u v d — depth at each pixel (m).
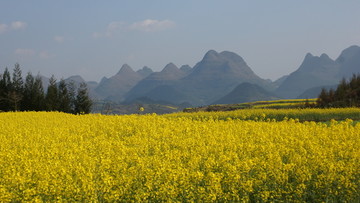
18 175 12.10
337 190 12.03
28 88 77.81
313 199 11.89
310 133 19.64
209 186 11.16
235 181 11.67
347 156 14.59
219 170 13.30
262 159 14.18
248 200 11.39
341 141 17.34
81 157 14.59
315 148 15.20
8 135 21.33
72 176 12.52
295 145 16.17
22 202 11.12
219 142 17.38
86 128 23.61
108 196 11.15
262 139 17.50
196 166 13.30
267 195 11.24
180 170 11.95
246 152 15.52
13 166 13.25
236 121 26.05
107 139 20.34
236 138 18.08
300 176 12.30
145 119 26.61
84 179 11.52
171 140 18.50
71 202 11.18
